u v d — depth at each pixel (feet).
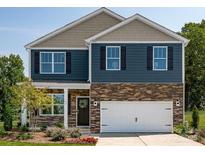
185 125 112.27
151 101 114.73
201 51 212.84
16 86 104.88
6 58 165.27
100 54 114.42
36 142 90.94
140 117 115.03
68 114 121.39
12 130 108.88
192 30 216.13
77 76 123.75
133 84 114.42
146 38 114.42
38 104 103.55
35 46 123.44
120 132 114.73
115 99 114.42
